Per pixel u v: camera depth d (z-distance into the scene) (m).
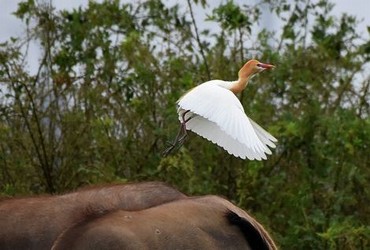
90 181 24.64
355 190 24.81
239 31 25.97
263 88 26.31
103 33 27.20
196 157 25.06
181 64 25.97
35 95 26.31
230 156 24.75
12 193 24.00
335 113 25.61
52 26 27.34
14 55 26.22
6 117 25.88
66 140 25.62
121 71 26.69
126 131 25.70
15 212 14.88
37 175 25.36
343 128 24.48
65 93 26.45
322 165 24.64
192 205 14.90
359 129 24.34
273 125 24.83
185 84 24.77
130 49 26.31
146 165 24.92
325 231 23.44
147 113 25.62
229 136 15.61
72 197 14.96
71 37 27.27
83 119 25.84
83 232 14.29
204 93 15.42
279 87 26.22
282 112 26.19
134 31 26.53
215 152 24.81
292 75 26.52
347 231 22.52
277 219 24.34
